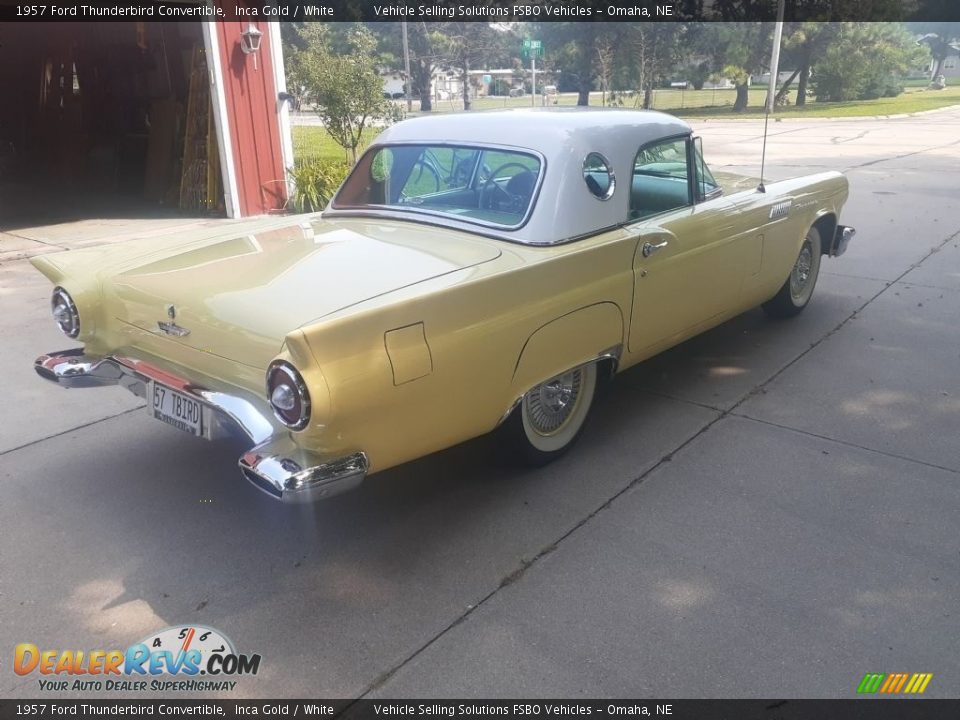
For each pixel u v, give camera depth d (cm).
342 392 255
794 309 587
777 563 303
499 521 335
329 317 265
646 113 417
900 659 254
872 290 671
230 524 337
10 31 1348
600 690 244
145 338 326
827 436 408
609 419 431
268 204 1059
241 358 283
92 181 1314
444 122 404
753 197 475
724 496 351
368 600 287
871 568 299
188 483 372
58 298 348
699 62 3750
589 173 359
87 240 899
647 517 336
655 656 257
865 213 1002
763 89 5159
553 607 281
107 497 360
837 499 348
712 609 278
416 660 257
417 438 291
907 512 337
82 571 305
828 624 270
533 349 325
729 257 448
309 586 295
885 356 519
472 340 296
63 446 411
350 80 1231
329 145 1727
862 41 3991
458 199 376
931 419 427
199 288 305
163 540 325
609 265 356
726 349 536
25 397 473
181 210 1099
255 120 1024
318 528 333
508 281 307
